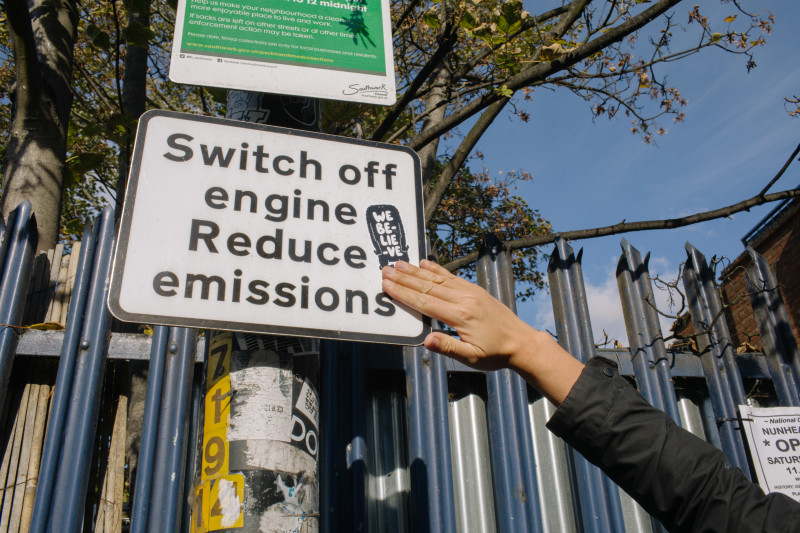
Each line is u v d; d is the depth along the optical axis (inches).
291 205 69.9
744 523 36.9
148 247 63.2
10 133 144.1
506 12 131.5
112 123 146.5
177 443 94.1
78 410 94.0
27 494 94.6
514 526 107.1
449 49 135.1
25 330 100.1
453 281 49.8
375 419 116.3
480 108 152.0
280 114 94.4
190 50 84.0
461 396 123.5
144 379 152.3
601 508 112.0
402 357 117.0
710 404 132.4
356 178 73.9
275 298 64.2
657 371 126.3
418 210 74.0
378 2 97.2
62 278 113.6
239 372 72.9
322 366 110.0
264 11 89.8
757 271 142.8
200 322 61.2
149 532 88.3
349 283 67.1
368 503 109.3
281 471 68.4
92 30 138.5
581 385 42.8
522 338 46.1
